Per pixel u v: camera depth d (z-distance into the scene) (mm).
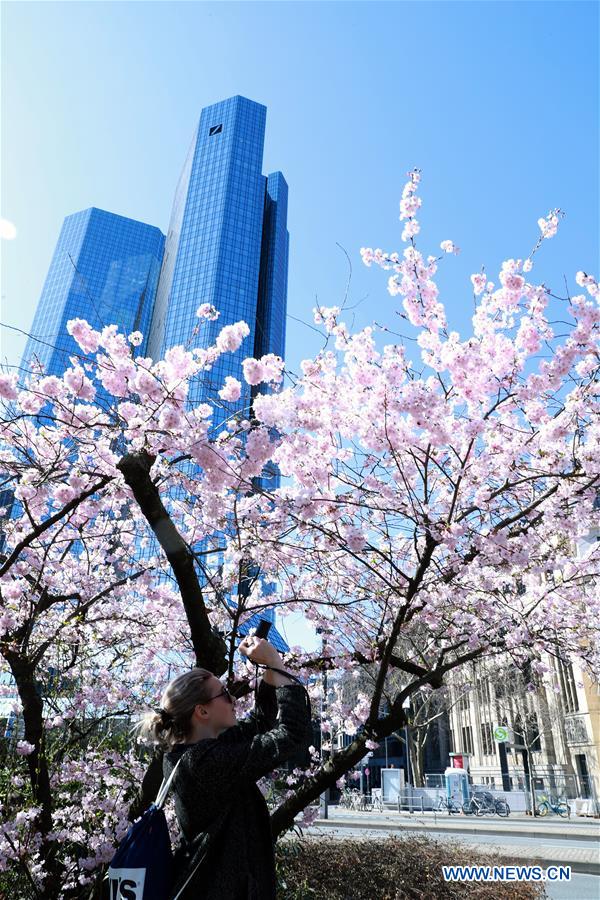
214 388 4922
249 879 1758
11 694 6480
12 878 5027
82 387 4805
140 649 7148
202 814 1827
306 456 5398
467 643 6305
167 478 5688
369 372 5090
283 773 7168
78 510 5785
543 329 5281
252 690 5289
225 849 1781
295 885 7281
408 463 5703
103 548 7062
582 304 4824
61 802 6035
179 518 6676
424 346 5441
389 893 7461
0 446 6027
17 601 5656
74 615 5969
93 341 4973
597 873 11453
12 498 6227
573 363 4898
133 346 5156
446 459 5801
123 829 4512
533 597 6480
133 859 1776
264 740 1938
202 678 2127
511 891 7676
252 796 1926
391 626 6352
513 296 5230
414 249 5383
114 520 7234
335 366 5457
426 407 4734
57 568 6973
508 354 4996
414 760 31656
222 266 90625
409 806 27266
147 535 6949
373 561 6000
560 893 10000
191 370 4762
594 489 5242
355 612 6344
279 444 5004
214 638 4473
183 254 93562
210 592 6434
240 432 5012
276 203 109250
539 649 6305
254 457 4586
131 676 7230
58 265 109062
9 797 5312
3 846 4719
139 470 4145
